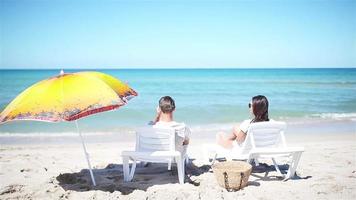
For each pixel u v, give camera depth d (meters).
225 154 5.66
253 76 64.19
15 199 4.85
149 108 19.03
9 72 85.56
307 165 6.82
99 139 11.29
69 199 4.77
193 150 8.86
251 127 5.27
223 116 16.64
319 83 42.47
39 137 11.62
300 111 18.08
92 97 4.26
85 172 6.32
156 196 4.84
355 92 29.27
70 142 10.73
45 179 5.78
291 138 11.16
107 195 4.84
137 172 6.27
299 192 5.04
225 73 79.75
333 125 13.93
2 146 9.98
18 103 4.28
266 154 5.45
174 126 5.46
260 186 5.29
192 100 23.88
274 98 24.72
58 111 4.08
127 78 57.41
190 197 4.80
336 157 7.70
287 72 83.69
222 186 5.16
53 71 93.06
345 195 4.93
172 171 6.29
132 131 12.88
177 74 73.50
